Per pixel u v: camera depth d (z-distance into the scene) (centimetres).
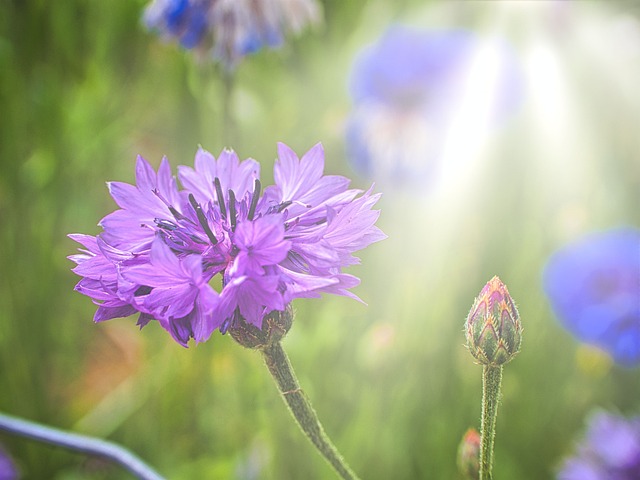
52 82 42
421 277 38
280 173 20
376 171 41
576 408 38
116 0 43
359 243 19
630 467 34
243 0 34
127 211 20
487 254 41
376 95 41
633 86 46
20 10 41
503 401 37
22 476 39
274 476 34
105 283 19
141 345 42
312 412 20
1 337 40
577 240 38
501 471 36
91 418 38
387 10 47
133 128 45
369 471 35
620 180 44
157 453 38
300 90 45
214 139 42
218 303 18
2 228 41
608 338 35
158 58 44
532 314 39
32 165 42
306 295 18
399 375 36
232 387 36
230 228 19
